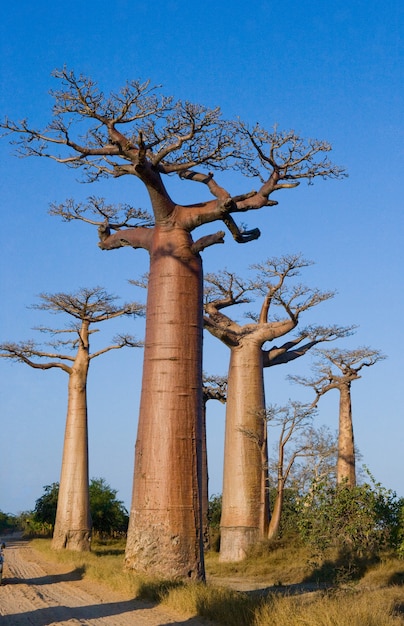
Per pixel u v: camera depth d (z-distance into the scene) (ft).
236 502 78.64
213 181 47.73
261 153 46.42
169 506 42.80
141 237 48.55
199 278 46.03
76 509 85.05
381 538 58.59
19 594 42.50
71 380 87.71
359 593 41.47
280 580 59.88
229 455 80.28
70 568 61.21
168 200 45.91
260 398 81.25
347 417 90.07
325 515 58.08
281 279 82.07
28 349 84.79
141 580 40.88
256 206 46.47
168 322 44.70
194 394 44.37
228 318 83.76
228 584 58.03
